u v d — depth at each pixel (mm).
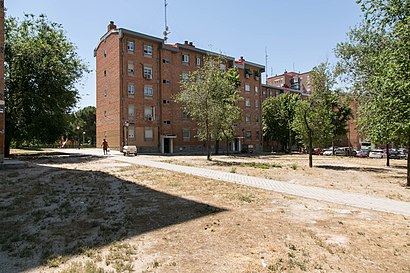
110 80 40156
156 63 41531
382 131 12133
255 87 58219
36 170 15031
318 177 14266
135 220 6156
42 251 4535
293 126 22219
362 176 15508
